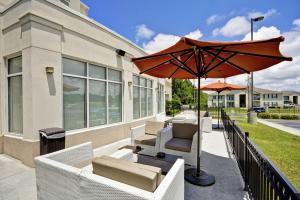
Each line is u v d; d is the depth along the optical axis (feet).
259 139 24.52
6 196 8.96
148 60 11.35
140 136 16.26
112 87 21.24
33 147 12.71
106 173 5.63
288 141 23.38
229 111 103.55
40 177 6.89
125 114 22.94
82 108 17.12
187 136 14.84
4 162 13.62
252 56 9.73
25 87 13.17
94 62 18.24
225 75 15.55
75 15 16.07
